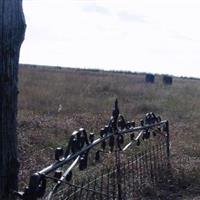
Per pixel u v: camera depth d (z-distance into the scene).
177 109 20.11
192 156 9.56
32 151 8.74
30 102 17.39
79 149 4.41
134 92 27.98
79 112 16.30
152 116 7.62
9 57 4.07
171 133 12.41
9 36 4.05
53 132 11.27
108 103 20.47
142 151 8.02
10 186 4.22
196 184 7.49
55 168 3.76
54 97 19.86
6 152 4.16
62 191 4.96
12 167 4.22
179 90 33.88
